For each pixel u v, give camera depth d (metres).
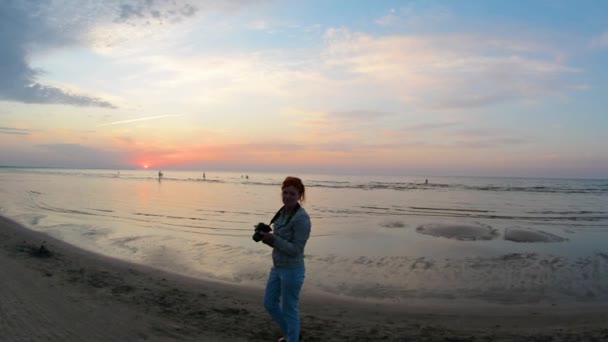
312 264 10.70
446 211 26.39
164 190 44.97
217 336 5.24
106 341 4.66
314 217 22.28
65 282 7.30
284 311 4.36
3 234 12.83
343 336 5.61
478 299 7.94
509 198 41.19
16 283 6.62
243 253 11.87
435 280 9.25
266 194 40.31
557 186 80.62
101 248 12.39
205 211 23.77
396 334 5.79
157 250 12.25
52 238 13.47
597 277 9.53
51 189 41.19
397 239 14.70
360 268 10.29
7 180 60.88
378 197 40.09
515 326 6.38
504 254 12.06
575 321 6.69
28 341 4.42
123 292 7.13
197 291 7.81
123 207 25.03
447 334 5.86
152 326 5.38
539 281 9.20
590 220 21.78
